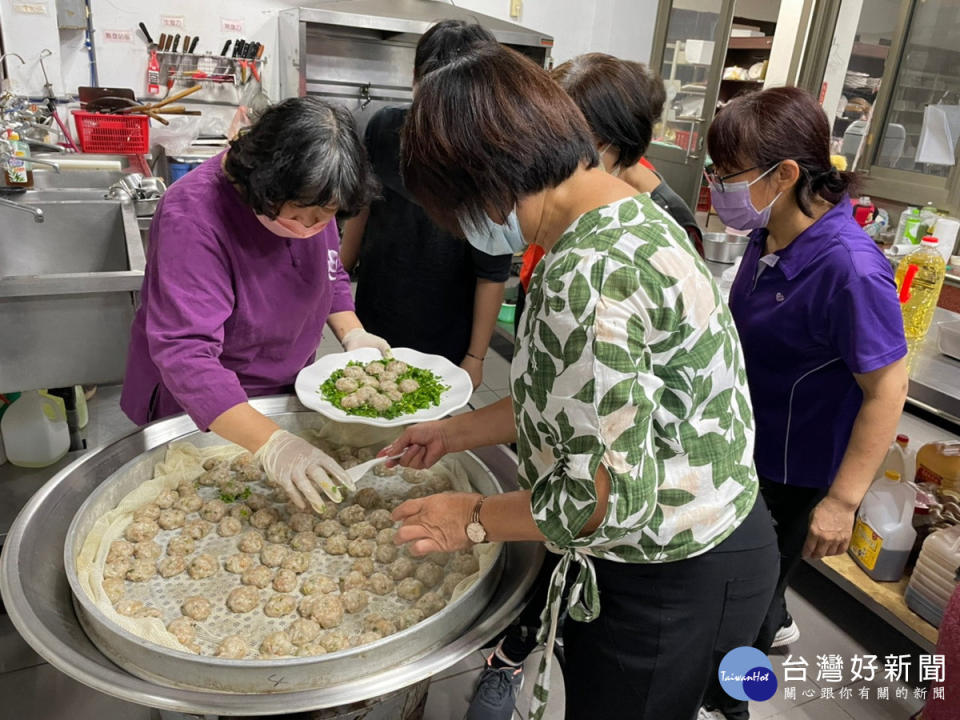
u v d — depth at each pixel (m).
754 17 5.33
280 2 4.00
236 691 0.89
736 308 1.56
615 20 5.03
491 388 3.45
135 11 3.74
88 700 1.67
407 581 1.18
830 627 2.13
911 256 2.19
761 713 1.81
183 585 1.15
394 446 1.33
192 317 1.18
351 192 1.10
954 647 1.44
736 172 1.37
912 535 1.98
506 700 1.58
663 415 0.88
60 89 3.39
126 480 1.26
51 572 1.06
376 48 4.22
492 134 0.78
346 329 1.74
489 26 4.21
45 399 2.20
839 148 4.02
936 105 3.45
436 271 1.93
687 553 0.98
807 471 1.55
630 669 1.09
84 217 2.39
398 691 0.92
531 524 0.94
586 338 0.77
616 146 1.47
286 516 1.33
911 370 2.00
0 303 1.68
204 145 3.75
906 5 3.53
